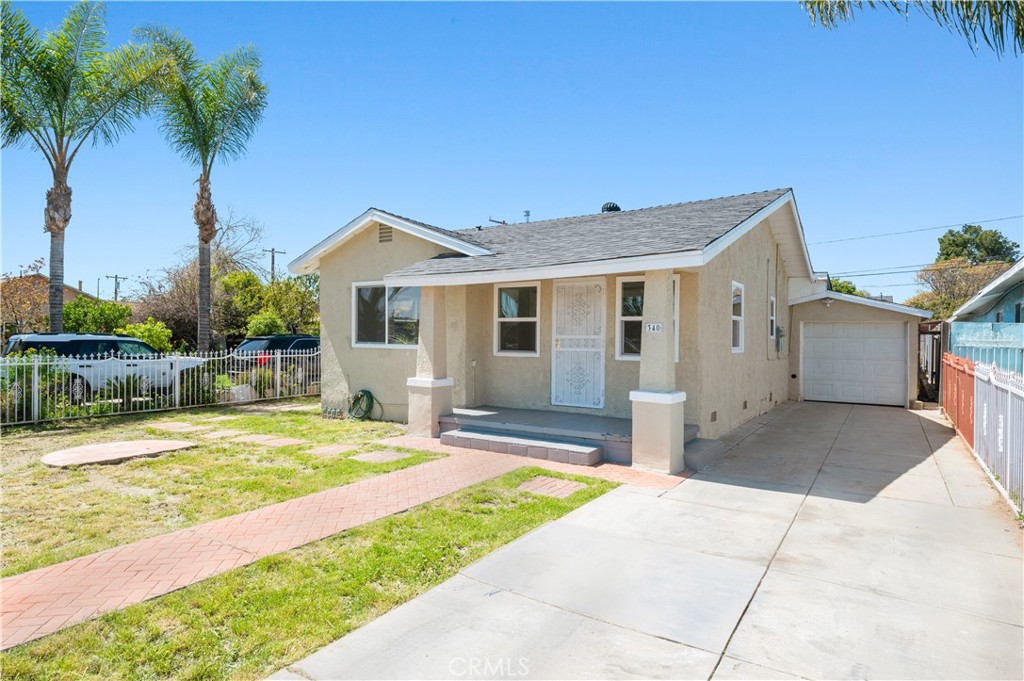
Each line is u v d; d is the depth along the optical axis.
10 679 2.97
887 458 8.37
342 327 12.30
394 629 3.52
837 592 4.03
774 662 3.17
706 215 9.81
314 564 4.46
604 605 3.83
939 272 40.47
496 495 6.36
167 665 3.12
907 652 3.26
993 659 3.19
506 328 11.09
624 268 7.48
